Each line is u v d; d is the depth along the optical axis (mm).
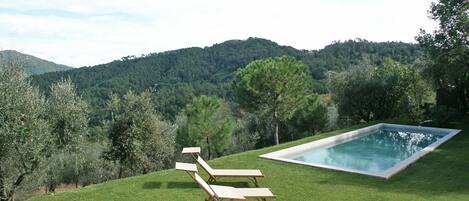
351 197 11047
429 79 26484
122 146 24250
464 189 11547
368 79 29844
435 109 24109
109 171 29781
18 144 16078
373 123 26594
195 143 27922
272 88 27984
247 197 9641
